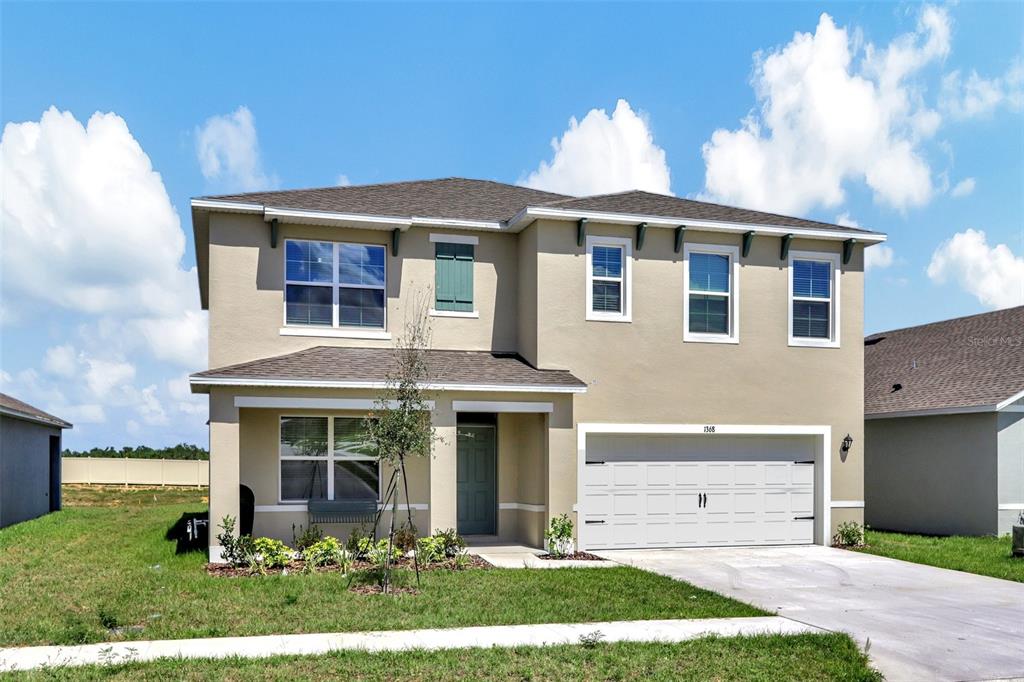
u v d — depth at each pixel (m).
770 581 14.42
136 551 16.98
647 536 18.16
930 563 16.45
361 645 9.59
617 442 18.16
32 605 11.70
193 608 11.36
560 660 9.22
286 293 17.80
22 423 25.27
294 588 12.60
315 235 18.02
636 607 11.80
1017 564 16.09
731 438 18.92
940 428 22.30
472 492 18.67
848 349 19.61
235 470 15.34
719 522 18.67
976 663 9.56
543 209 17.59
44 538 20.19
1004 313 26.50
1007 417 20.73
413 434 13.45
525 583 13.25
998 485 20.53
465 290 18.88
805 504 19.28
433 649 9.49
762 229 18.80
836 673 8.98
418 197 20.25
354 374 16.09
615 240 18.34
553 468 17.00
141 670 8.62
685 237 18.77
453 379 16.50
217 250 17.42
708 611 11.66
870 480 24.75
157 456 51.25
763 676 8.88
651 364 18.31
